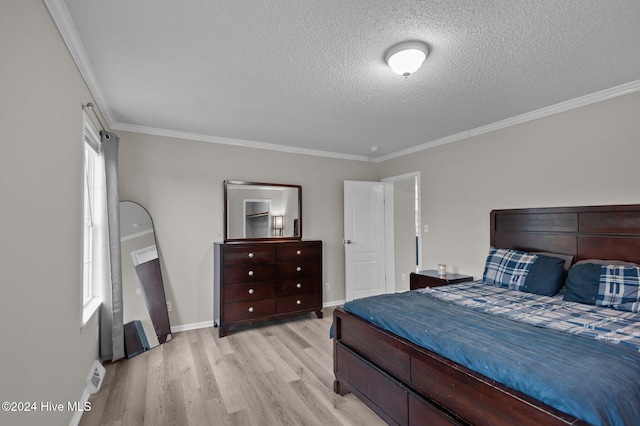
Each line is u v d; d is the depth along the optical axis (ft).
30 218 4.41
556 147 9.77
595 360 4.40
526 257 9.64
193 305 12.53
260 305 12.30
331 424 6.54
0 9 3.60
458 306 7.50
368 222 16.34
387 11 5.40
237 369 8.97
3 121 3.68
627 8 5.29
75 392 6.53
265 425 6.50
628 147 8.30
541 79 7.97
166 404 7.25
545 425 3.66
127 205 11.00
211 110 10.02
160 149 12.14
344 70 7.48
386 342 6.29
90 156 9.39
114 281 9.57
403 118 10.87
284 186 14.53
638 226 8.02
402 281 17.31
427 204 14.30
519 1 5.13
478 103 9.55
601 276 7.59
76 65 6.63
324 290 15.74
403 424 5.76
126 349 9.77
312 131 12.35
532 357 4.53
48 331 5.03
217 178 13.19
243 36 6.10
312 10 5.34
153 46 6.40
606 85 8.32
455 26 5.82
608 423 3.38
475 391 4.54
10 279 3.84
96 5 5.16
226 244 11.74
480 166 11.99
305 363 9.35
